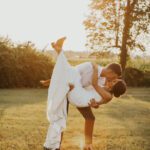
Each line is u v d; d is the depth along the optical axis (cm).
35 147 809
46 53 2631
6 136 903
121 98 1950
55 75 671
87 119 690
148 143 883
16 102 1602
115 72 693
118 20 3186
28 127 1020
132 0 3039
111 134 968
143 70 3091
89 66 699
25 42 2595
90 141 692
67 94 682
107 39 3219
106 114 1328
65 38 665
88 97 675
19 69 2505
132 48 3175
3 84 2477
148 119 1243
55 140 666
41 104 1545
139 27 3134
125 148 827
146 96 2116
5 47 2530
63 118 680
